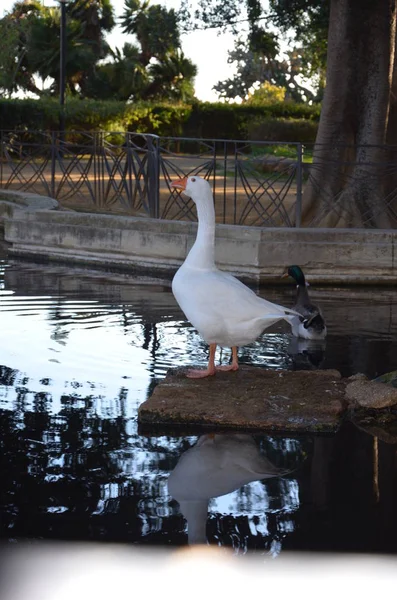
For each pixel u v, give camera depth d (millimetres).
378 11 15281
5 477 4887
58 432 5660
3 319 8867
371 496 4727
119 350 7746
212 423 5895
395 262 11617
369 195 15352
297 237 11672
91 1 48656
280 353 7832
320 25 21016
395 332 8672
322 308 9891
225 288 6418
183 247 12211
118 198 17812
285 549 4113
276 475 5027
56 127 36281
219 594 3695
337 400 6309
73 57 44969
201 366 7270
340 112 15555
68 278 11633
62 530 4250
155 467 5102
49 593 3695
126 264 12742
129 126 41719
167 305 9820
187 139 14688
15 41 45438
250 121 42406
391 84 16125
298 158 13320
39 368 7133
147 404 6066
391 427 5938
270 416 5949
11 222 13867
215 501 4613
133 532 4250
